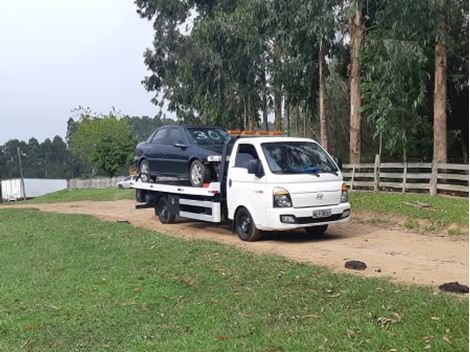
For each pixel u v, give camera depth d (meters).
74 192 45.50
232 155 12.44
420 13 19.45
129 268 9.42
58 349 5.89
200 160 13.21
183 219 15.68
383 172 20.58
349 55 25.06
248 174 11.87
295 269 8.45
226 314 6.60
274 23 24.64
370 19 23.61
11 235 14.80
